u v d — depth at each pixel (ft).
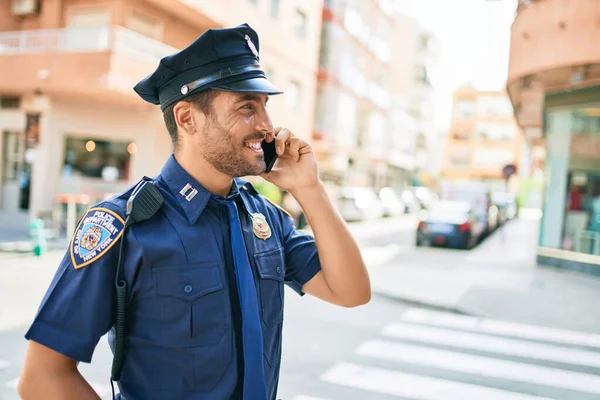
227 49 3.78
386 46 96.78
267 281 4.11
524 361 16.30
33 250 30.19
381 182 104.94
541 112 38.91
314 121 71.51
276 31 55.36
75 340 3.32
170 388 3.50
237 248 3.87
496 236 64.13
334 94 72.33
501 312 22.63
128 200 3.69
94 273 3.42
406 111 131.03
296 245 4.76
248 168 3.90
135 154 42.47
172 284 3.52
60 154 40.57
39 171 39.91
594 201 33.30
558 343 18.42
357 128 83.71
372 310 22.59
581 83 29.89
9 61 38.37
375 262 36.40
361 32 82.53
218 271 3.71
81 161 42.06
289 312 21.31
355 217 69.21
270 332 4.06
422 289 26.73
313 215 4.52
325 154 73.20
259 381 3.63
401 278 29.84
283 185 4.51
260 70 3.93
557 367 15.81
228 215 4.02
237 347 3.70
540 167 154.10
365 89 86.17
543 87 31.89
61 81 36.99
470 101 161.58
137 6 40.11
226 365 3.62
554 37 26.63
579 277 31.83
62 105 40.22
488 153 159.53
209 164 3.92
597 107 32.32
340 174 80.23
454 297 24.99
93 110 41.29
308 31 62.44
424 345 17.60
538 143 61.93
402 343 17.72
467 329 19.98
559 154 34.99
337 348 16.81
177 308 3.51
